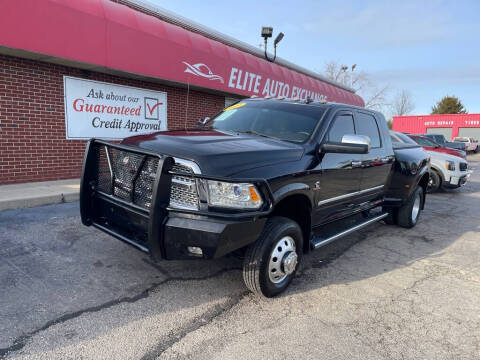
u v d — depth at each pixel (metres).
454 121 43.44
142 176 3.12
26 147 7.61
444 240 5.86
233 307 3.22
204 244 2.76
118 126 9.32
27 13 6.42
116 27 7.90
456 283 4.11
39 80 7.63
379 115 5.54
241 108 4.72
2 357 2.36
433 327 3.12
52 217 5.52
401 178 5.90
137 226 3.16
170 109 10.66
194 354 2.53
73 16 7.11
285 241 3.42
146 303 3.17
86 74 8.42
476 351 2.80
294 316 3.14
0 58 7.00
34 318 2.82
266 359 2.53
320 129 3.98
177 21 11.01
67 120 8.23
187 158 2.88
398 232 6.22
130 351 2.51
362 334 2.94
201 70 10.23
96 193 3.62
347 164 4.26
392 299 3.60
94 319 2.87
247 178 2.87
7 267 3.68
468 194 11.17
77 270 3.71
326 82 20.61
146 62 8.64
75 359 2.39
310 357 2.59
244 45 13.80
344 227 4.67
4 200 5.85
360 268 4.39
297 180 3.41
